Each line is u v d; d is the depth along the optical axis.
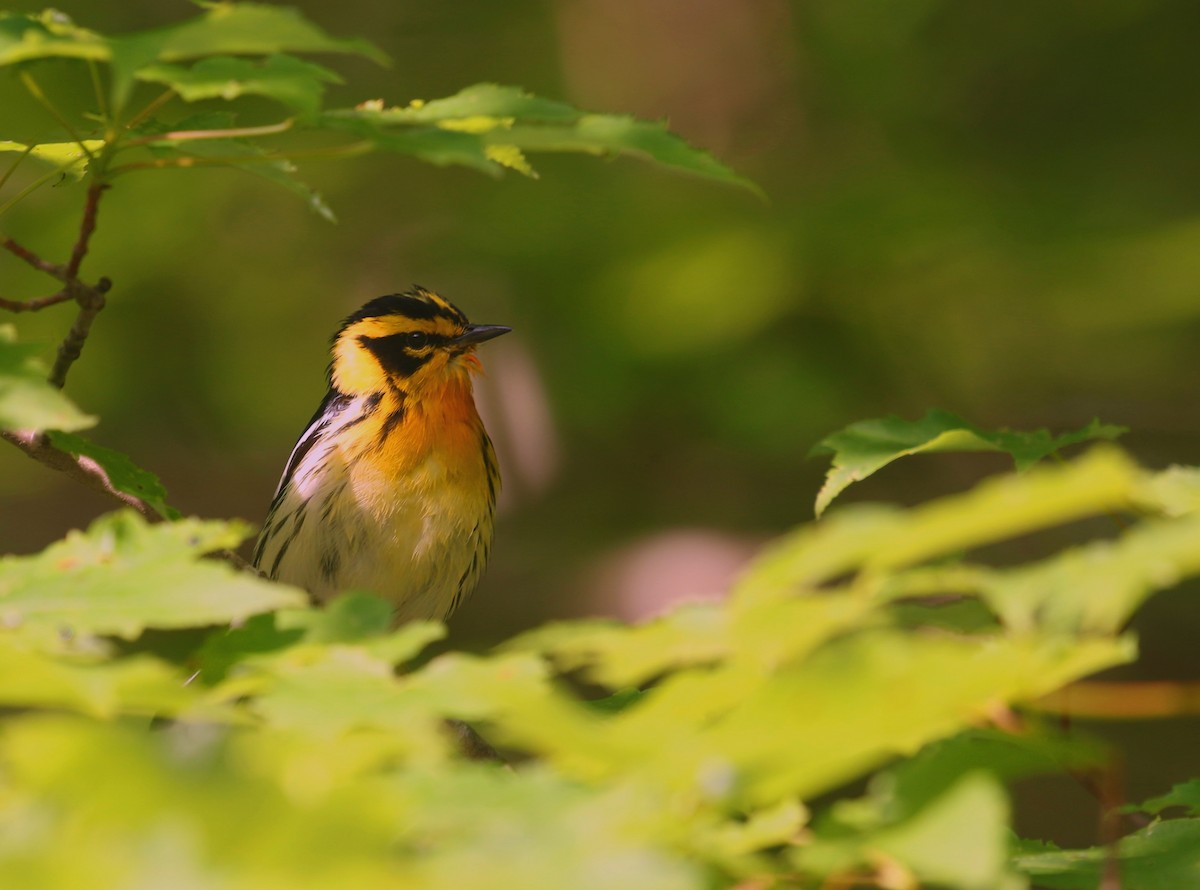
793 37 21.61
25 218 20.72
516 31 22.47
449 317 11.62
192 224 21.83
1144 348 22.06
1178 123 21.45
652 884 2.06
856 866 2.74
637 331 21.31
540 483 23.75
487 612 22.00
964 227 20.58
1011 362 22.16
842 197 20.91
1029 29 21.36
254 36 3.49
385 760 2.78
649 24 21.89
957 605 3.78
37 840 2.02
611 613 21.48
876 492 24.25
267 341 24.03
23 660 2.52
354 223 22.78
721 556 22.17
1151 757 17.12
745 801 2.52
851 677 2.43
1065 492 2.27
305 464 11.48
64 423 3.32
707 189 21.53
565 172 21.77
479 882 2.06
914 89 21.58
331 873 2.00
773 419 21.08
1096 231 20.73
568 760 2.68
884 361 21.58
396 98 22.28
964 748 3.25
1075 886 3.77
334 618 3.41
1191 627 20.55
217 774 2.12
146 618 3.05
